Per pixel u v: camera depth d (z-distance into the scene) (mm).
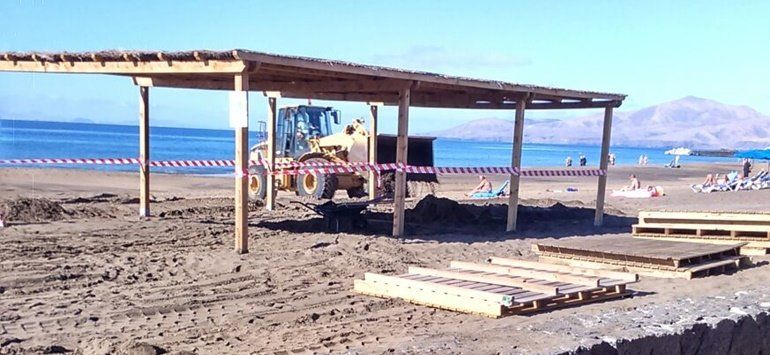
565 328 5738
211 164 13398
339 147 19203
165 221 13164
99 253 9758
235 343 6090
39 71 11906
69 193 18312
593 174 15203
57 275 8281
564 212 17438
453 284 7980
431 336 5867
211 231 12039
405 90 11992
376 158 18422
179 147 66188
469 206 17672
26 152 46125
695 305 6910
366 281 8227
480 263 9602
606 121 15344
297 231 12641
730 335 6355
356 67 10828
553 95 13969
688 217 11906
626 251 10273
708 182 29328
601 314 6402
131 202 16234
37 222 12344
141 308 7148
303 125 20531
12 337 6059
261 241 11219
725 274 10094
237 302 7598
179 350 5801
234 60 9789
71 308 7066
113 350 5621
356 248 10727
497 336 5457
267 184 16625
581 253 10531
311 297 7941
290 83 13641
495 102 16141
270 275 8875
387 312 7395
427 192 22062
